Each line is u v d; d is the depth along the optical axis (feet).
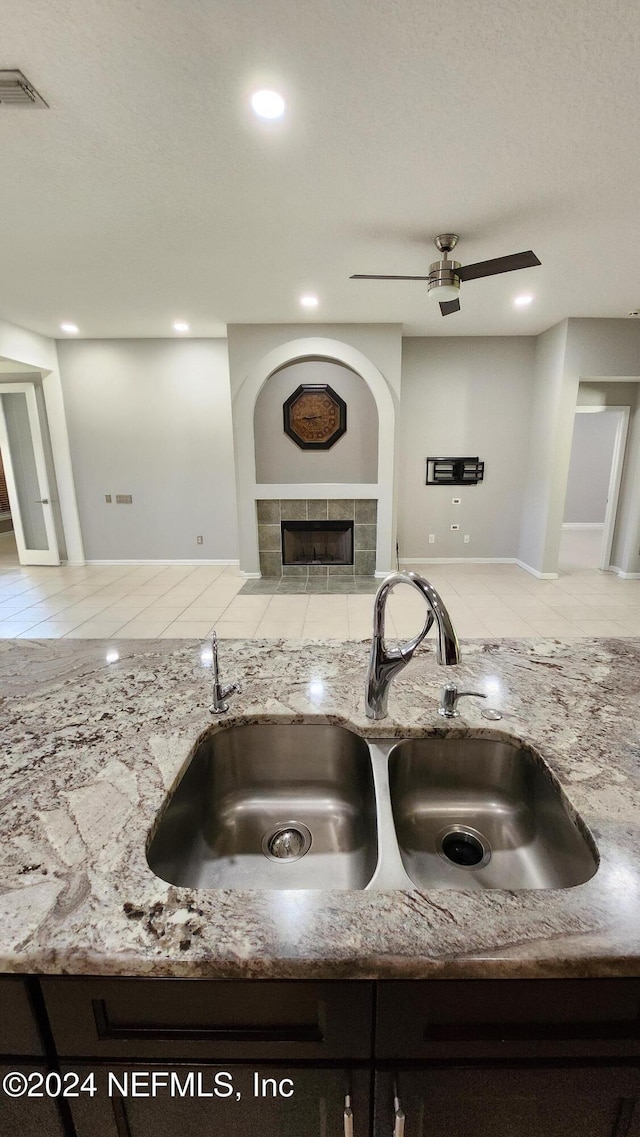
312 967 1.84
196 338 18.20
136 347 18.33
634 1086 2.11
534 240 9.89
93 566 20.04
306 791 3.75
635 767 2.98
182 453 19.13
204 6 4.71
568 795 2.74
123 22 4.86
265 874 3.25
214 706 3.71
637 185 7.93
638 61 5.39
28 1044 2.08
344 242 9.95
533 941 1.90
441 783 3.56
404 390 18.72
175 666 4.50
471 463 19.11
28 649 4.95
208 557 20.10
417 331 17.43
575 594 15.99
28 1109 2.20
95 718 3.60
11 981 1.96
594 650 4.81
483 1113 2.16
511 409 18.76
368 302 13.76
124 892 2.11
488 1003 1.95
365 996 1.94
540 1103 2.14
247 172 7.50
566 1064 2.06
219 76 5.58
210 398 18.63
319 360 16.84
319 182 7.78
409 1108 2.13
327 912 2.02
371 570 18.29
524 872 3.14
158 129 6.46
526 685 4.08
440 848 3.36
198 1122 2.19
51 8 4.69
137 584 17.49
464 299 13.61
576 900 2.07
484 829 3.45
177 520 19.80
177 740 3.31
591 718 3.55
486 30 5.03
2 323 15.81
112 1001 1.99
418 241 9.91
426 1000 1.94
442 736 3.46
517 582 17.34
